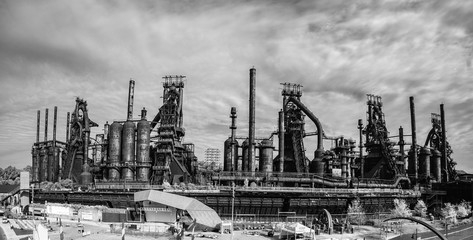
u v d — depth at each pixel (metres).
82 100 150.25
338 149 153.50
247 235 77.00
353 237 81.62
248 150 134.25
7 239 70.50
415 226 103.06
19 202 139.62
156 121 139.88
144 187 105.81
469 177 187.38
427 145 198.50
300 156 142.38
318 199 106.19
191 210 84.75
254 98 135.50
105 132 158.50
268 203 101.31
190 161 137.88
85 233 72.50
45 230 57.62
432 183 155.38
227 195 98.81
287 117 146.75
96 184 119.81
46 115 180.38
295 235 71.94
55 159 165.00
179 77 137.75
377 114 164.50
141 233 73.94
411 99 180.25
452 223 113.44
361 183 133.50
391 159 154.12
